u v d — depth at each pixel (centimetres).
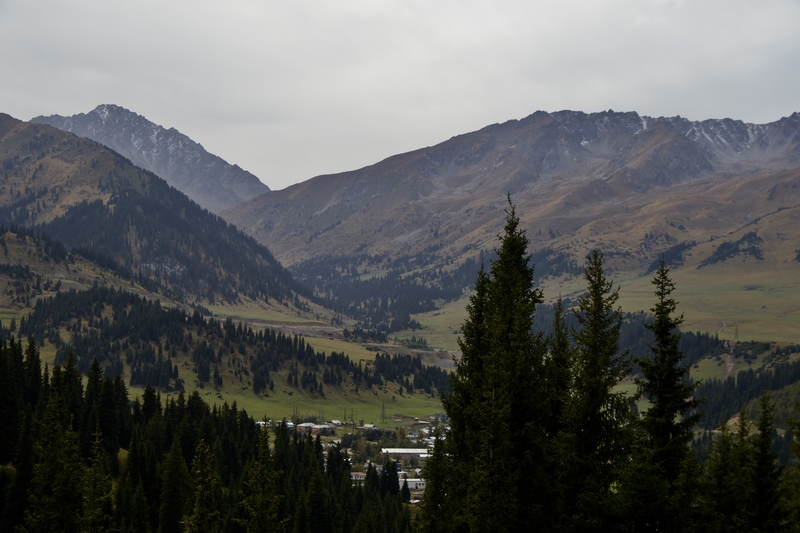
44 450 7081
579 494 3772
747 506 4316
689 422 3906
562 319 4425
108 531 7675
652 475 3681
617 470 3803
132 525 9462
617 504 3656
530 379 3816
